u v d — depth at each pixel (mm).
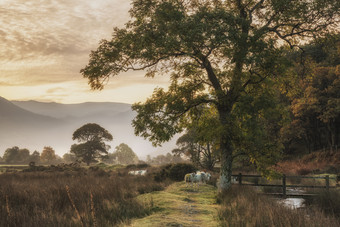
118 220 8523
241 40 12523
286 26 16656
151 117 15305
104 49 14617
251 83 15203
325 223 7684
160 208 10625
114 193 12719
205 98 15453
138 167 54469
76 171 39844
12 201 10469
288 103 42625
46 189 13359
